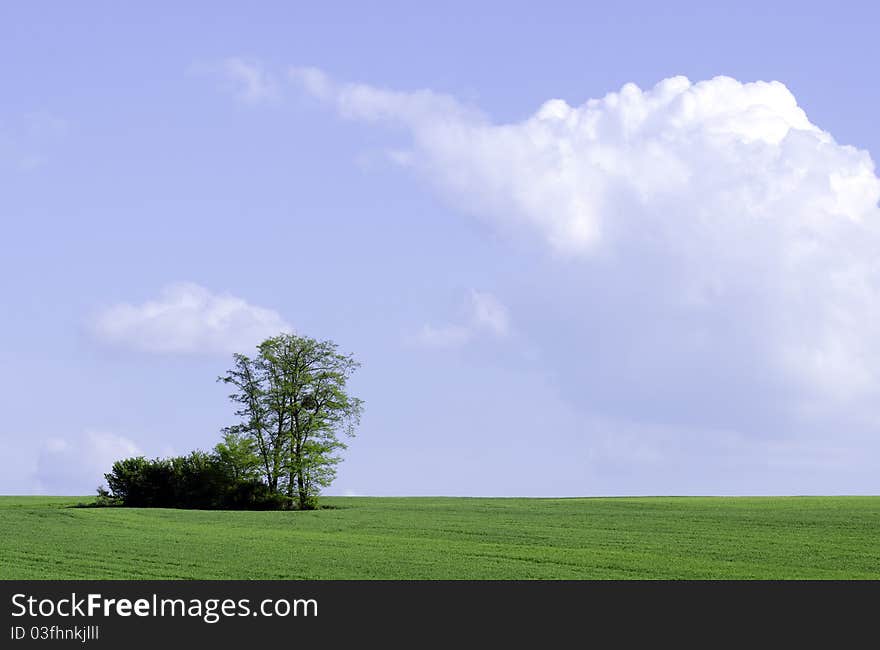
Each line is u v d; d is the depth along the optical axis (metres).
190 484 83.75
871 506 72.00
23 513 66.19
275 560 42.28
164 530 55.34
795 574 38.97
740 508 70.69
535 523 60.09
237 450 83.81
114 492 84.31
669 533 53.16
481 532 54.69
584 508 73.50
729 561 42.56
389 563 41.53
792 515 62.25
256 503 83.75
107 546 46.78
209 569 39.88
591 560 42.59
